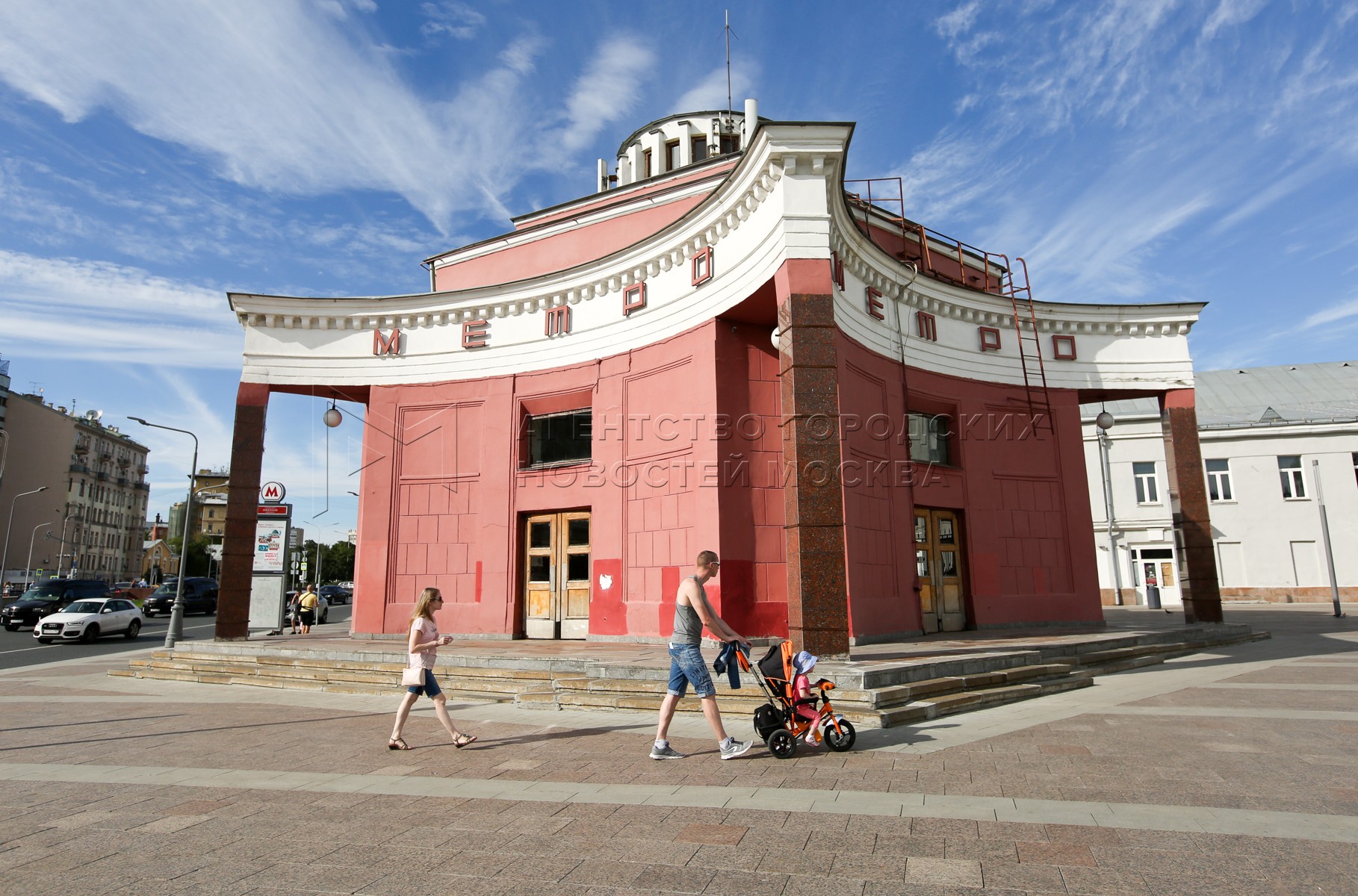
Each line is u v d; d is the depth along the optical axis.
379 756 7.09
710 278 13.58
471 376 17.05
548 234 18.19
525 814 5.17
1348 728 7.40
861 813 5.03
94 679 13.51
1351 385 37.88
